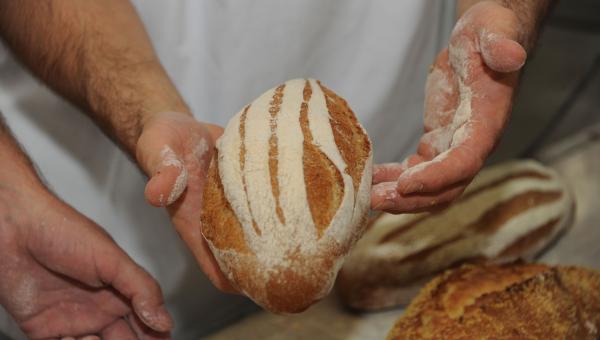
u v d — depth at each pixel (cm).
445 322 101
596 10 196
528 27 98
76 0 108
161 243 138
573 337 99
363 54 135
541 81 183
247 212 73
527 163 136
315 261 70
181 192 79
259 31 125
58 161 131
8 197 93
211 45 125
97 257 93
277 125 79
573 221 136
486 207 125
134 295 93
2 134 100
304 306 71
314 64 134
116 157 131
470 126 84
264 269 70
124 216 136
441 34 148
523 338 97
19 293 96
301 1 124
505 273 109
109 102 99
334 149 77
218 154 80
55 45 106
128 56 105
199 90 130
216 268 82
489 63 84
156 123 88
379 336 116
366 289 120
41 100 125
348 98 139
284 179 73
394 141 152
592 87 179
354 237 75
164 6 121
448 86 93
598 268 124
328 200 73
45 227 93
